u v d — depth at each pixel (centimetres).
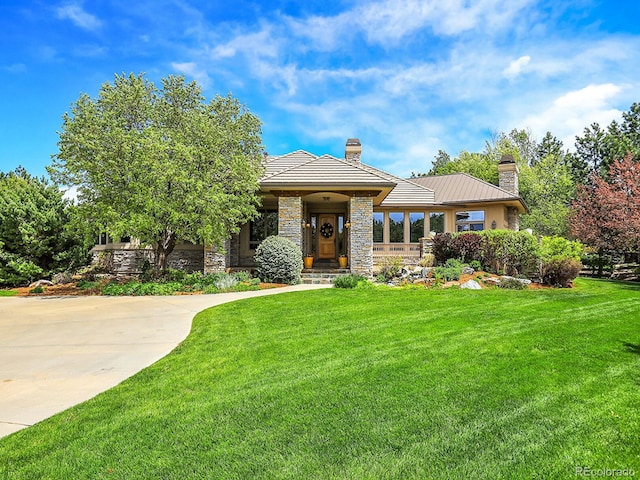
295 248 1503
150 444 339
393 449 325
